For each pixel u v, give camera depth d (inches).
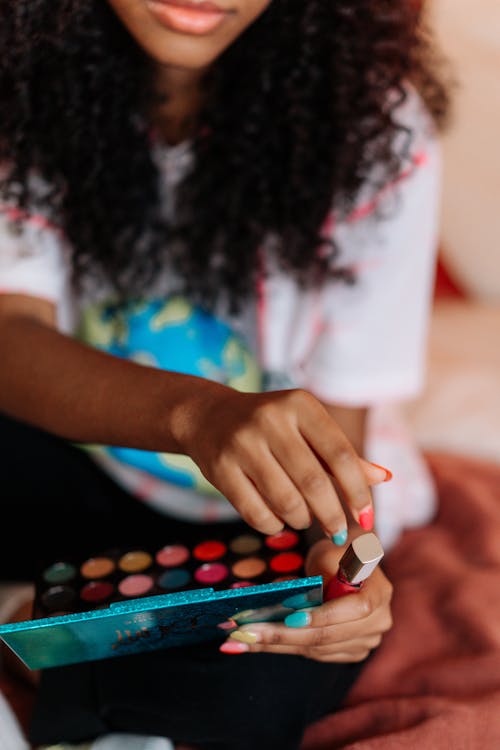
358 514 25.0
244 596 24.8
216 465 24.4
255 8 30.4
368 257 39.1
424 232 39.8
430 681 35.8
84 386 29.5
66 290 39.2
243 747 32.2
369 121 36.5
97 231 36.6
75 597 30.4
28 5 32.4
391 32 36.0
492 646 36.7
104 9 33.6
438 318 59.5
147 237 37.5
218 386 26.5
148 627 26.4
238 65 35.3
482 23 56.8
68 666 32.6
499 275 59.9
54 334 33.1
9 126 34.5
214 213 36.8
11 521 39.2
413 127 38.5
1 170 35.5
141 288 38.0
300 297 39.7
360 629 29.0
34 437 39.3
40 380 30.9
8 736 30.5
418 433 50.9
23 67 33.6
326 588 28.9
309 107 35.6
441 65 40.8
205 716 31.1
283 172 36.4
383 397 41.0
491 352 55.4
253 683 30.6
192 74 35.3
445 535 45.1
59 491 39.3
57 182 35.9
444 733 32.1
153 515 39.9
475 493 46.6
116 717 32.4
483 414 50.9
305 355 41.6
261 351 40.1
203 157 36.3
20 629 24.4
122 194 36.4
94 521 39.3
